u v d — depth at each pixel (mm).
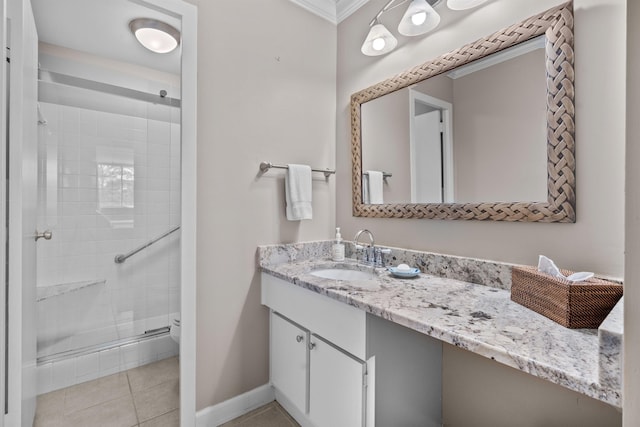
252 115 1633
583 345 708
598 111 978
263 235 1671
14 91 1054
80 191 2230
